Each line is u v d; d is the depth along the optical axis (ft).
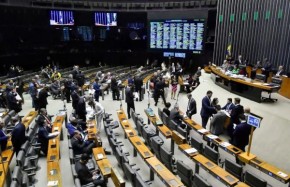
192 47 77.10
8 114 36.86
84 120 38.11
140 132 33.58
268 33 64.85
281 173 21.85
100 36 89.51
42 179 25.72
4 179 21.02
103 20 84.58
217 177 21.31
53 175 21.66
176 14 77.77
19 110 45.03
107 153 30.42
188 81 61.77
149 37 81.92
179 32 77.82
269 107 42.11
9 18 71.41
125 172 22.58
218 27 75.41
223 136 35.50
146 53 95.09
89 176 22.38
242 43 71.31
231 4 71.97
